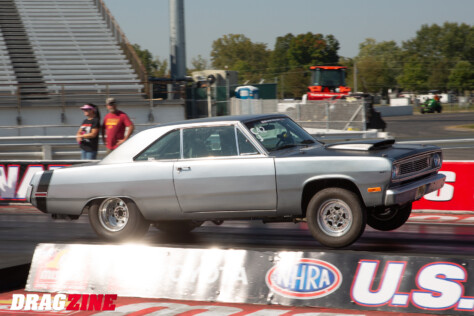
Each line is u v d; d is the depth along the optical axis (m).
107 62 41.69
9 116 35.19
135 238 10.20
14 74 38.62
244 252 8.23
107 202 10.30
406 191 8.71
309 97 58.34
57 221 14.03
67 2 48.75
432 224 12.28
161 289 8.44
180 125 9.95
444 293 7.17
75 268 8.94
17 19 45.56
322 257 7.82
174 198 9.73
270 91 60.06
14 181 16.97
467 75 141.50
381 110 84.12
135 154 10.09
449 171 13.88
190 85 46.00
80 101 36.66
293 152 9.34
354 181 8.67
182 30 37.84
